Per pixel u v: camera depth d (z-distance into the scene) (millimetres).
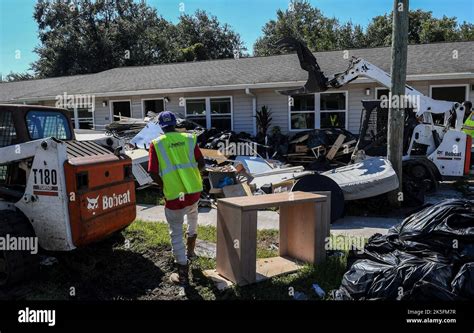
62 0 35719
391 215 7430
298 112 14406
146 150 9820
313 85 9414
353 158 9195
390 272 3787
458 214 4207
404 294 3613
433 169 8711
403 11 7117
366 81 13328
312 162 12047
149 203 8688
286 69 15219
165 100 15664
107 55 34438
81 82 18969
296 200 4613
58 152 4152
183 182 4410
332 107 14078
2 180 4766
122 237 5723
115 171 4777
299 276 4590
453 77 12367
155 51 37750
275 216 7453
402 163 8445
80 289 4406
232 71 16203
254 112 14742
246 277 4344
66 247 4230
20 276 4293
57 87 18750
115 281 4602
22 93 19297
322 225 4859
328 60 15930
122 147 5270
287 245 5305
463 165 8758
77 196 4188
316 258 4844
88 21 35906
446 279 3619
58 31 35000
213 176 8695
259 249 5629
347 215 7453
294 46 9328
